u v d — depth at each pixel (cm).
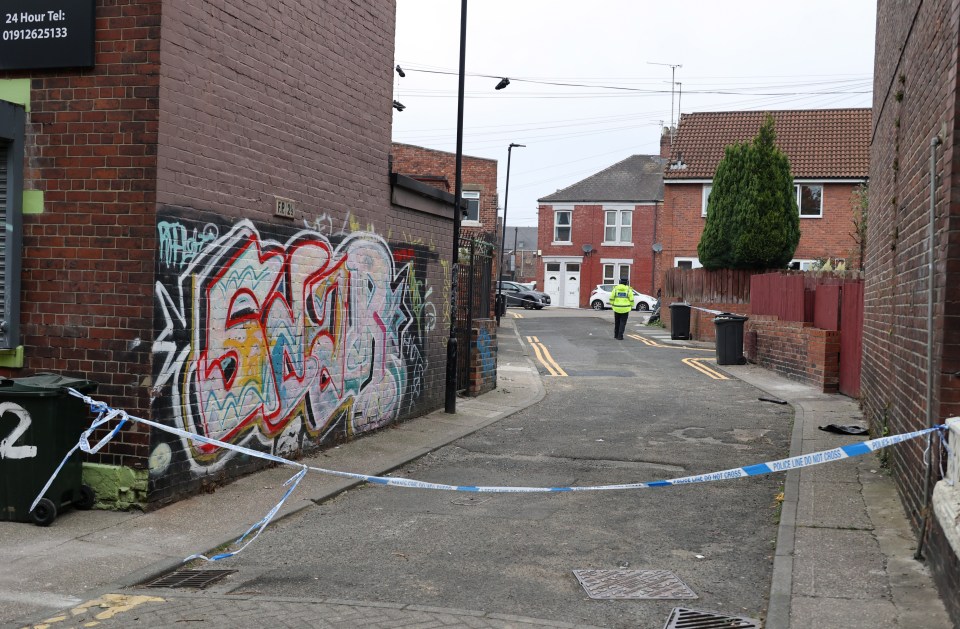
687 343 2731
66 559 620
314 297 990
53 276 758
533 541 698
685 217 3541
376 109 1124
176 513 742
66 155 755
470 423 1270
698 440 1155
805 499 793
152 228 737
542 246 5269
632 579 603
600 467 988
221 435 834
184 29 762
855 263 3073
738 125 3694
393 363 1205
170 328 757
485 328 1581
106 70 745
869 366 1182
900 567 604
